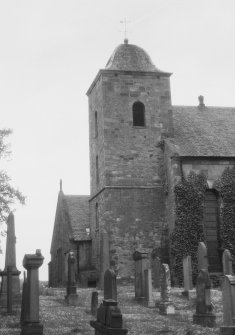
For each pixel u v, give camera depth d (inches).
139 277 1013.8
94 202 1583.4
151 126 1519.4
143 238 1433.3
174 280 1354.6
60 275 1769.2
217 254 1395.2
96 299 851.4
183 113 1662.2
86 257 1600.6
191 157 1417.3
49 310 892.0
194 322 772.6
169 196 1437.0
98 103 1566.2
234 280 673.0
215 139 1521.9
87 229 1653.5
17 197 1406.3
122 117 1508.4
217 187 1414.9
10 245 1044.5
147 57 1608.0
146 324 756.6
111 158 1472.7
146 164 1489.9
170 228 1422.2
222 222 1396.4
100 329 552.7
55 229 1934.1
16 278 1023.0
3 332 665.0
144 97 1536.7
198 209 1384.1
